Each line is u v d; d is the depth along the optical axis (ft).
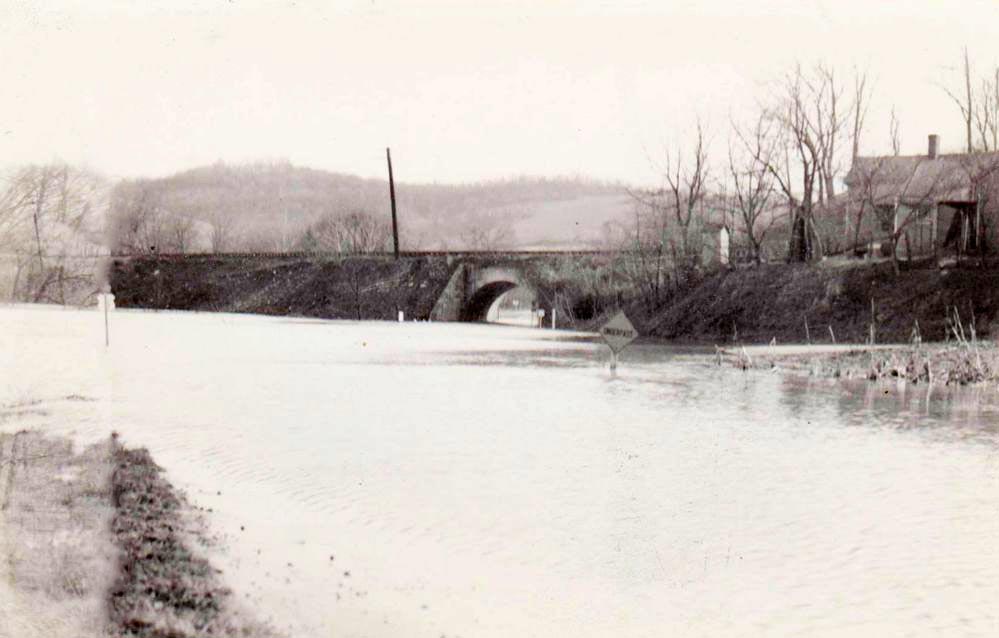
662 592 33.53
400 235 360.28
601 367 118.83
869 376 107.45
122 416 68.90
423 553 37.68
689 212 220.84
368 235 330.54
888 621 31.17
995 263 156.35
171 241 280.92
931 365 111.24
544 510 45.14
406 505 45.11
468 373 110.01
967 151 174.29
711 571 36.32
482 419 73.92
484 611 31.14
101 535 37.83
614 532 40.75
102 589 32.19
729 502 47.44
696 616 31.50
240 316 261.03
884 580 35.22
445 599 32.19
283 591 33.12
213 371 106.83
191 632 28.76
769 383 101.35
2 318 91.09
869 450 62.23
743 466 56.29
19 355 88.28
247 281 289.94
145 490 46.06
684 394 91.35
